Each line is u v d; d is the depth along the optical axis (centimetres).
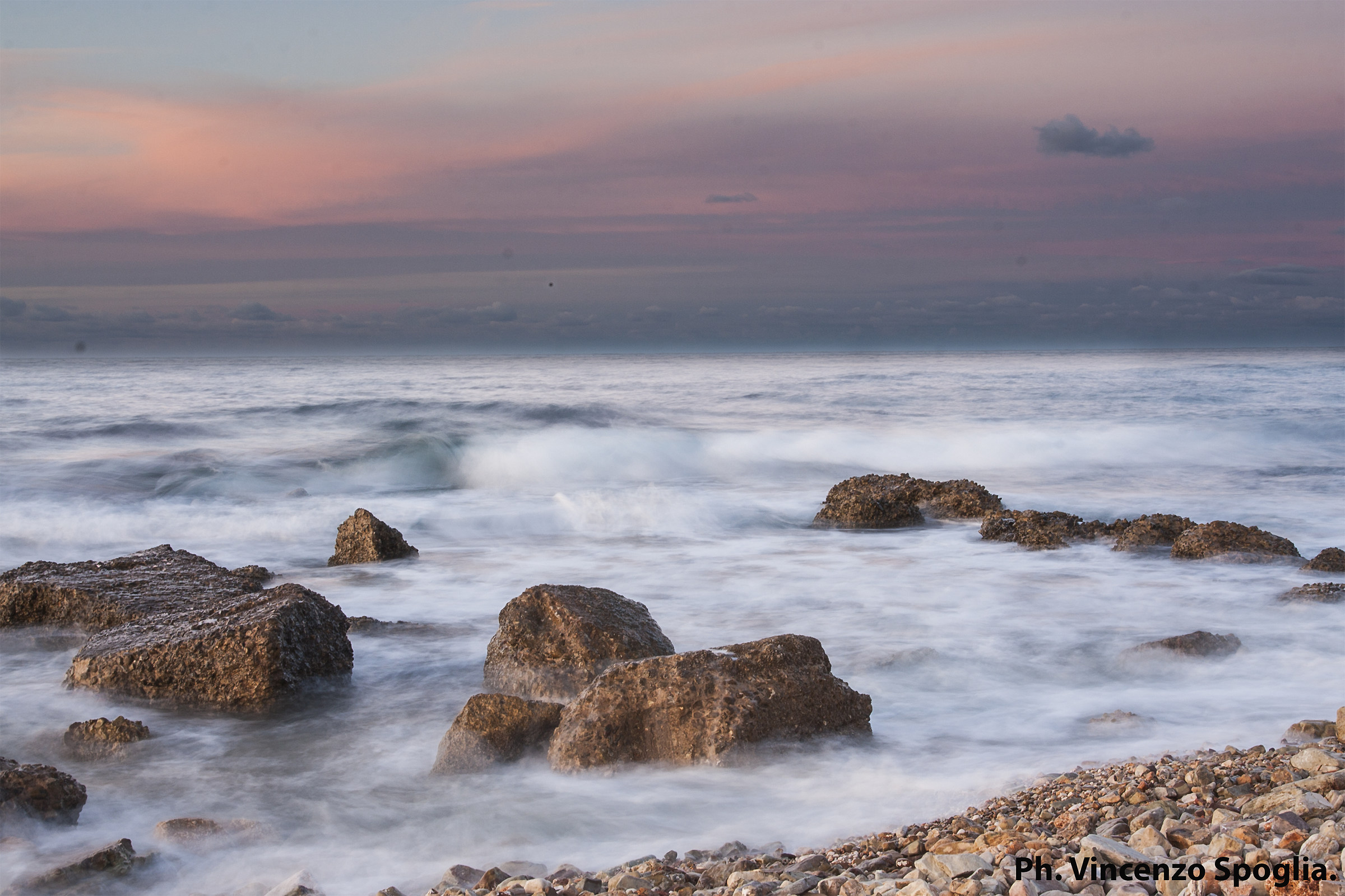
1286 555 1389
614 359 17638
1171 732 713
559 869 501
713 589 1279
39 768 599
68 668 895
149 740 740
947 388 5128
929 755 677
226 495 2152
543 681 812
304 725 788
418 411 3578
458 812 602
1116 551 1497
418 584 1313
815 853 518
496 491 2250
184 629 862
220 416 3372
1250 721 737
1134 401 4212
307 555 1585
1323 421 3247
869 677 877
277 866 533
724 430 3206
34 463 2459
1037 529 1583
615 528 1798
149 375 7031
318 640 870
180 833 558
